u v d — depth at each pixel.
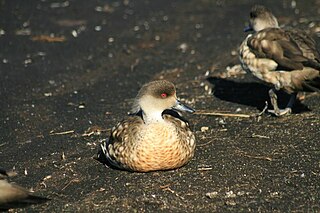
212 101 14.77
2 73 17.44
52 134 13.31
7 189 9.24
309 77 12.52
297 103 14.22
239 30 20.67
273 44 12.77
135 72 17.34
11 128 13.77
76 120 14.06
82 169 11.41
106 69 17.69
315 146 11.86
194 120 13.65
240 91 15.33
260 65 13.00
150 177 10.80
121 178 10.87
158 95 10.71
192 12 23.16
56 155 12.17
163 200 10.05
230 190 10.30
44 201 9.55
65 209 9.95
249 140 12.32
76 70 17.64
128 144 10.67
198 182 10.59
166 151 10.54
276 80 12.91
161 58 18.45
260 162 11.31
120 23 22.03
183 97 15.18
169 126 10.61
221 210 9.72
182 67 17.56
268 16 14.54
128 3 24.55
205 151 11.88
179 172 10.95
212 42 19.64
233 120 13.51
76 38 20.42
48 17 22.59
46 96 15.77
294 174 10.81
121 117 14.11
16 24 21.78
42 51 19.27
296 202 9.87
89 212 9.84
